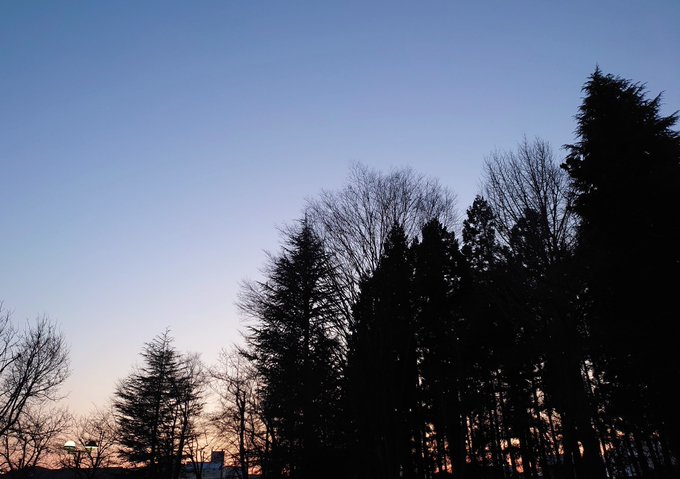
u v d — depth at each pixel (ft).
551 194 68.85
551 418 110.83
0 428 88.74
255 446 99.40
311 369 82.94
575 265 64.03
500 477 97.09
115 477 148.77
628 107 64.80
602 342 62.75
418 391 83.71
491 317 97.71
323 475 76.38
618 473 96.89
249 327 96.73
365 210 64.08
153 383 160.35
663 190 56.59
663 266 54.70
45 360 91.76
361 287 62.59
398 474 58.49
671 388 55.11
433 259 77.00
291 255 95.14
